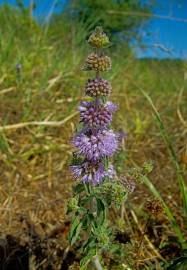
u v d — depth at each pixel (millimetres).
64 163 251
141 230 194
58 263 181
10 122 273
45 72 320
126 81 374
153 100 362
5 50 329
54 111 291
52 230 197
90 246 130
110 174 128
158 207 159
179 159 265
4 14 419
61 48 378
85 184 127
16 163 244
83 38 395
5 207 211
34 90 306
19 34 390
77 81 329
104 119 121
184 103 351
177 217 207
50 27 436
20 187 227
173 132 302
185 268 147
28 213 209
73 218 127
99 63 118
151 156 271
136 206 213
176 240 191
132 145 279
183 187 175
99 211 126
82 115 122
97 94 119
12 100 289
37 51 352
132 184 134
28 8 446
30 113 282
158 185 235
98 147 122
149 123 313
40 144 261
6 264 182
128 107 332
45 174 240
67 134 277
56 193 225
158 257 180
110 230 135
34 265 180
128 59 426
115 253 164
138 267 166
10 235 193
